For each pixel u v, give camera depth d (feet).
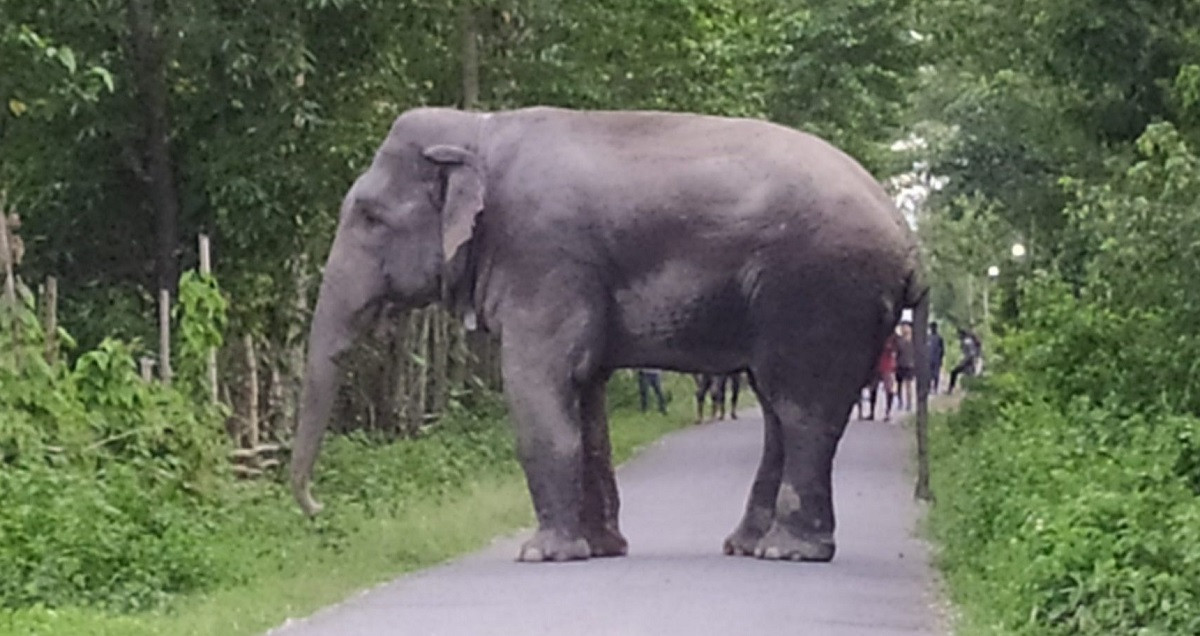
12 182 65.21
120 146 65.05
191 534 43.73
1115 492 40.93
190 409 53.01
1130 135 64.34
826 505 47.57
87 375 51.08
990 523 46.88
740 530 49.01
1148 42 61.36
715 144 47.55
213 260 66.28
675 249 46.83
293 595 41.42
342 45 65.87
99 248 66.95
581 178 47.39
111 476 45.44
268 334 69.51
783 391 47.03
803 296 46.52
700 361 47.70
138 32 63.41
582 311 47.14
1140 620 34.94
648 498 66.18
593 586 42.39
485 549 51.70
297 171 65.10
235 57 63.16
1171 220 51.08
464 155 48.26
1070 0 61.72
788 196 46.57
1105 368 56.03
